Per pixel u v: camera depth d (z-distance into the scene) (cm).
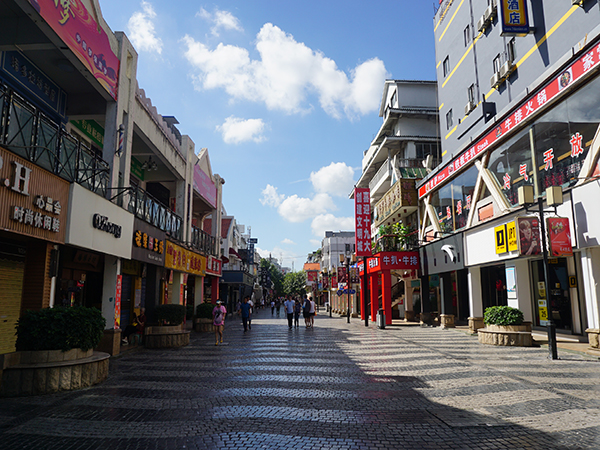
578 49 1053
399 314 3072
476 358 1058
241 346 1359
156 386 741
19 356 692
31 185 738
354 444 451
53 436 474
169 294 1866
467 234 1722
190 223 2095
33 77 1084
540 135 1277
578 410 574
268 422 527
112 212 1104
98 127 1461
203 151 2480
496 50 1731
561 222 1086
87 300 1335
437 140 2803
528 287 1463
